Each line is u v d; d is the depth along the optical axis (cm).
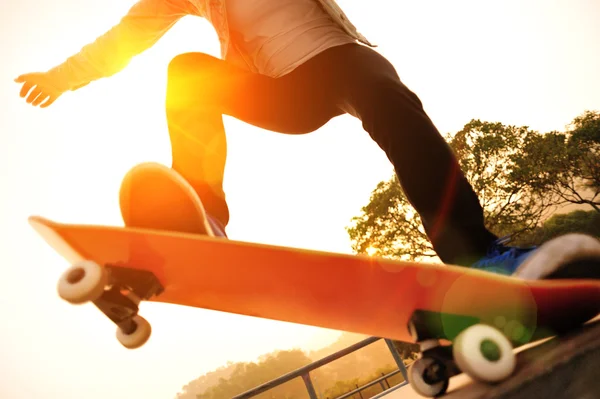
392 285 105
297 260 101
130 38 167
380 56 123
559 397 60
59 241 95
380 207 2189
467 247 106
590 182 2206
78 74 174
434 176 106
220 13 139
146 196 89
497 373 75
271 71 133
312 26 128
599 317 99
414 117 109
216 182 117
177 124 118
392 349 523
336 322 127
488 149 2114
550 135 2214
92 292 76
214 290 112
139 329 93
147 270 97
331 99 129
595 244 86
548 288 87
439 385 108
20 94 173
